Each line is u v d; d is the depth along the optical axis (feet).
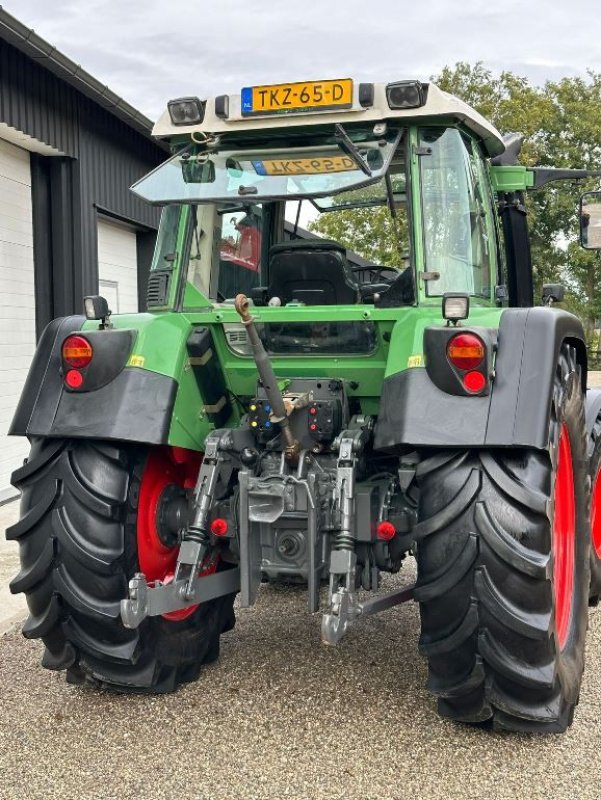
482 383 9.83
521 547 9.80
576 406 12.02
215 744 10.59
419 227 11.44
